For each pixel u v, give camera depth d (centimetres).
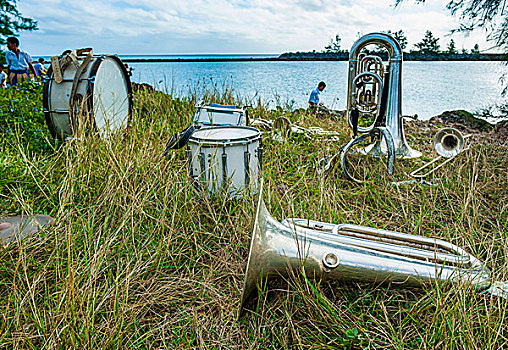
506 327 192
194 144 326
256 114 682
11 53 927
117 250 255
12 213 305
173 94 712
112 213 289
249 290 205
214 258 261
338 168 411
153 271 242
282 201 314
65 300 193
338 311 207
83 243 254
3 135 431
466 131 716
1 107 520
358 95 468
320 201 305
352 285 230
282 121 559
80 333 179
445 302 191
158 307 221
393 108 451
